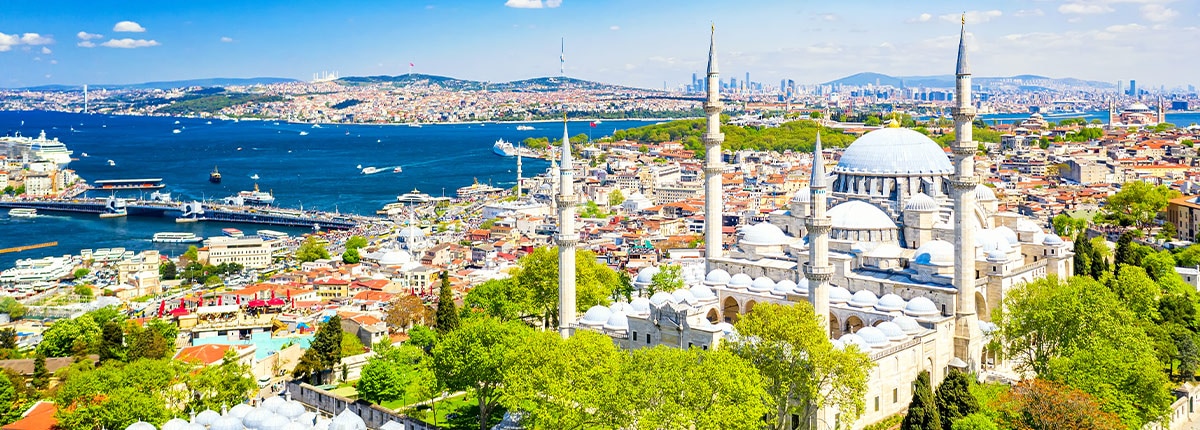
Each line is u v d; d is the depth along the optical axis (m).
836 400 173.00
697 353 167.00
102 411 178.50
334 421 168.25
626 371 164.00
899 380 196.38
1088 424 161.00
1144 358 184.88
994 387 191.25
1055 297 198.62
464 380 186.88
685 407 156.75
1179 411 198.75
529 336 186.75
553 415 159.62
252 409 179.12
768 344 172.12
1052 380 181.12
